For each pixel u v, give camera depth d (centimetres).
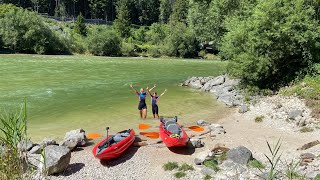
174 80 3900
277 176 1162
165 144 1622
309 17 2620
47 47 7438
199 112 2308
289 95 2336
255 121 2038
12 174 567
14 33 7125
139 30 10975
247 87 2806
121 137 1573
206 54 8962
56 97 2698
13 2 12456
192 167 1343
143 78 4009
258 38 2556
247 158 1347
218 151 1499
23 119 621
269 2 2558
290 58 2709
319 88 2247
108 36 8144
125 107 2394
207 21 3819
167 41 9094
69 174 1302
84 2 13638
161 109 2370
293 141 1650
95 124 1966
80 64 5441
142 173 1332
